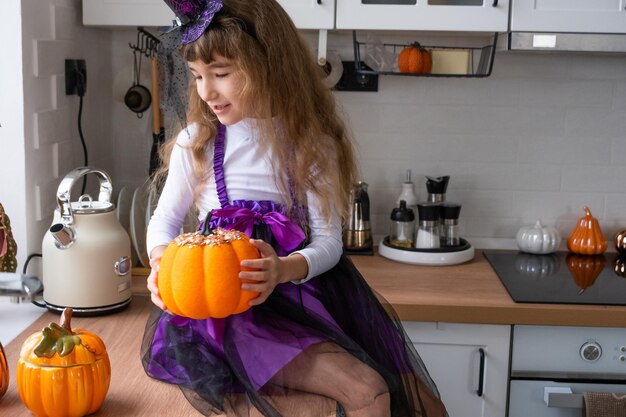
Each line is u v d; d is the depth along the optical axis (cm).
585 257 265
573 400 216
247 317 160
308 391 153
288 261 157
